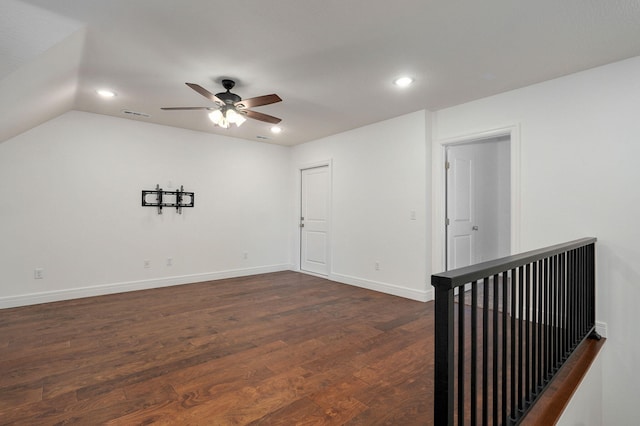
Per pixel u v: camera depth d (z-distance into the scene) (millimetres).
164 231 4688
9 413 1737
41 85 2613
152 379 2100
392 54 2578
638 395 2600
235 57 2625
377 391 1974
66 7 1951
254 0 1924
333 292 4379
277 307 3688
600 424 2689
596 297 2785
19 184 3691
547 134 3084
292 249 6043
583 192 2875
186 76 2967
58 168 3918
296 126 4680
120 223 4340
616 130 2717
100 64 2730
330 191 5180
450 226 4160
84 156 4082
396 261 4234
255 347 2600
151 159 4570
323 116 4199
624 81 2678
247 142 5527
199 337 2801
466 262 4418
